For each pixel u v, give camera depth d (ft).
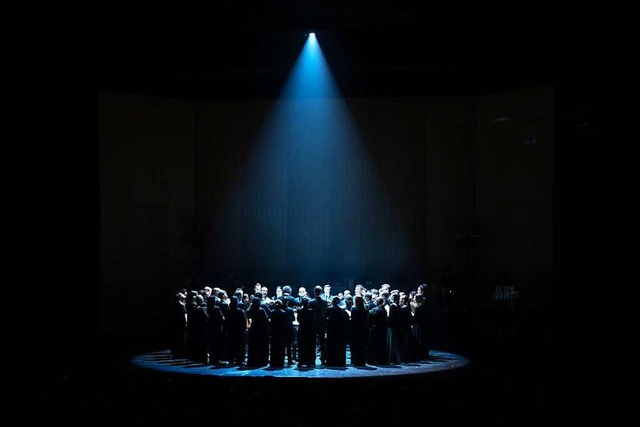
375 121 67.31
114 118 62.90
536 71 59.16
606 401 29.50
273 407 28.76
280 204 68.13
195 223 67.72
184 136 67.46
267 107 68.03
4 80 48.80
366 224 67.41
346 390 32.09
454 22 51.44
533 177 61.26
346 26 53.06
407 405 28.55
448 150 66.59
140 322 64.18
